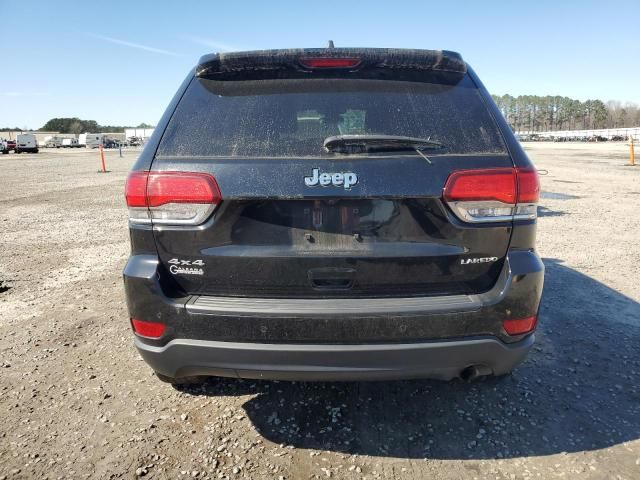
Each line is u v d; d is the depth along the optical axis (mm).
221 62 2369
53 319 4199
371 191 2082
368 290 2184
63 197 13328
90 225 8891
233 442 2502
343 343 2098
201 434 2572
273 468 2305
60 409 2818
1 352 3562
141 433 2584
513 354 2230
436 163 2127
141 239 2227
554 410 2760
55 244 7246
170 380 2807
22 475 2266
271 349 2098
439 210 2135
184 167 2150
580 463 2316
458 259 2170
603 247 6512
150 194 2170
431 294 2199
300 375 2152
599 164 23125
